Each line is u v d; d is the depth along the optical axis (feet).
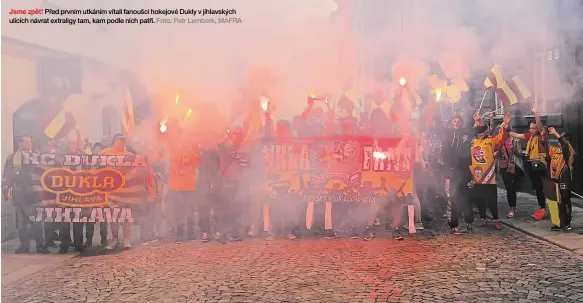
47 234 18.88
